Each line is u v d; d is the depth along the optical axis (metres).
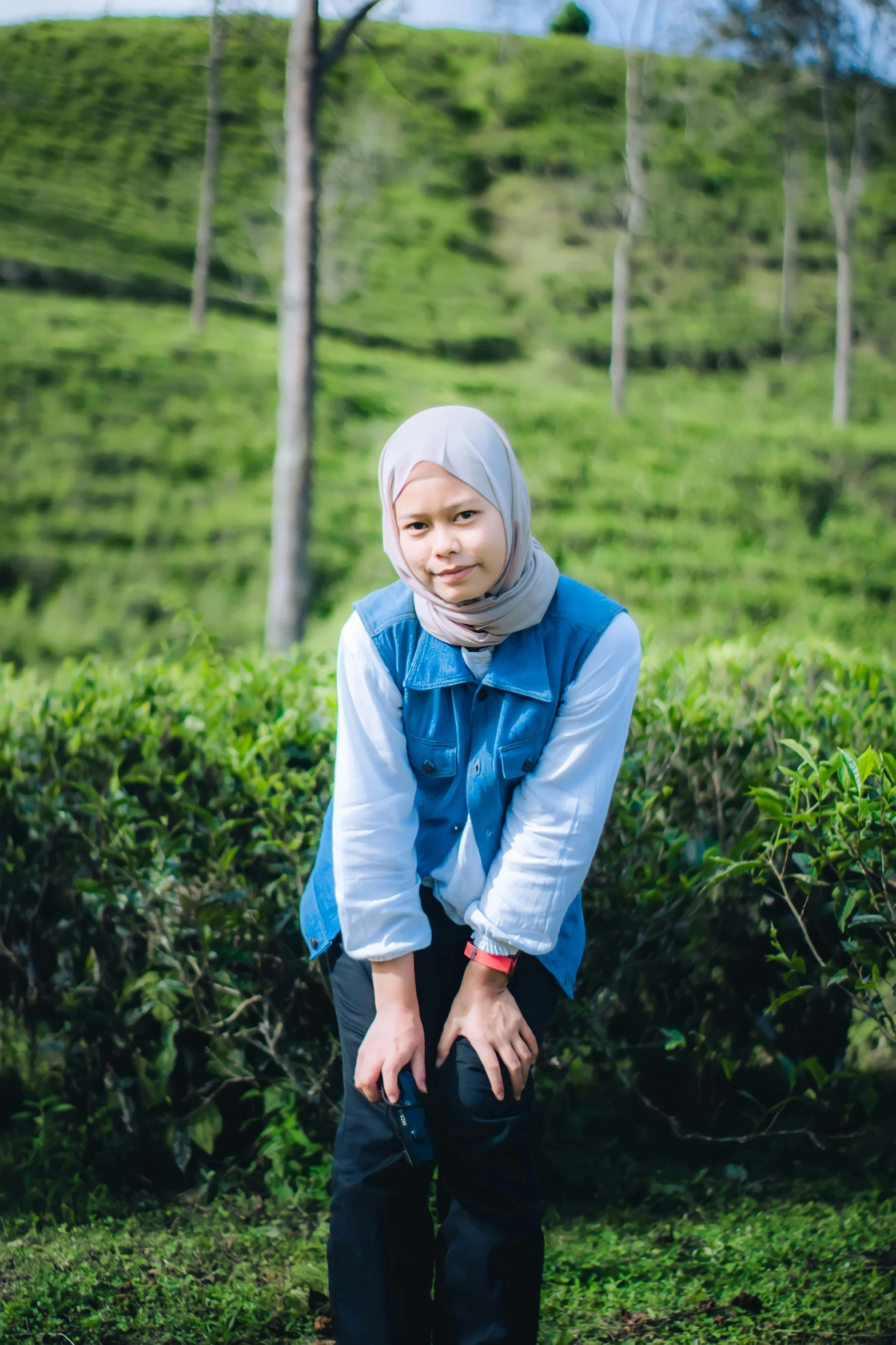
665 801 2.42
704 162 32.12
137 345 21.23
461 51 37.03
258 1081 2.37
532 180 32.09
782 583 15.73
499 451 1.41
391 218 29.67
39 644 13.50
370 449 18.84
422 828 1.56
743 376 25.17
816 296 28.42
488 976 1.47
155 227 27.81
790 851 2.19
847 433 21.62
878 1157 2.35
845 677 2.86
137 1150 2.35
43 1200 2.24
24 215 26.78
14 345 20.36
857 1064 2.50
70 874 2.45
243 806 2.33
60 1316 1.86
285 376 9.24
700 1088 2.47
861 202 31.69
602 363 25.27
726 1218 2.18
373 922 1.46
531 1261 1.46
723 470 18.92
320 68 8.50
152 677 2.81
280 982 2.30
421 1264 1.50
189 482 17.42
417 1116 1.42
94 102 32.22
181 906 2.27
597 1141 2.46
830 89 19.00
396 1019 1.47
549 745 1.47
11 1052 2.67
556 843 1.44
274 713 2.62
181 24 35.84
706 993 2.44
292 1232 2.15
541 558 1.51
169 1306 1.89
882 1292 1.89
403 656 1.50
